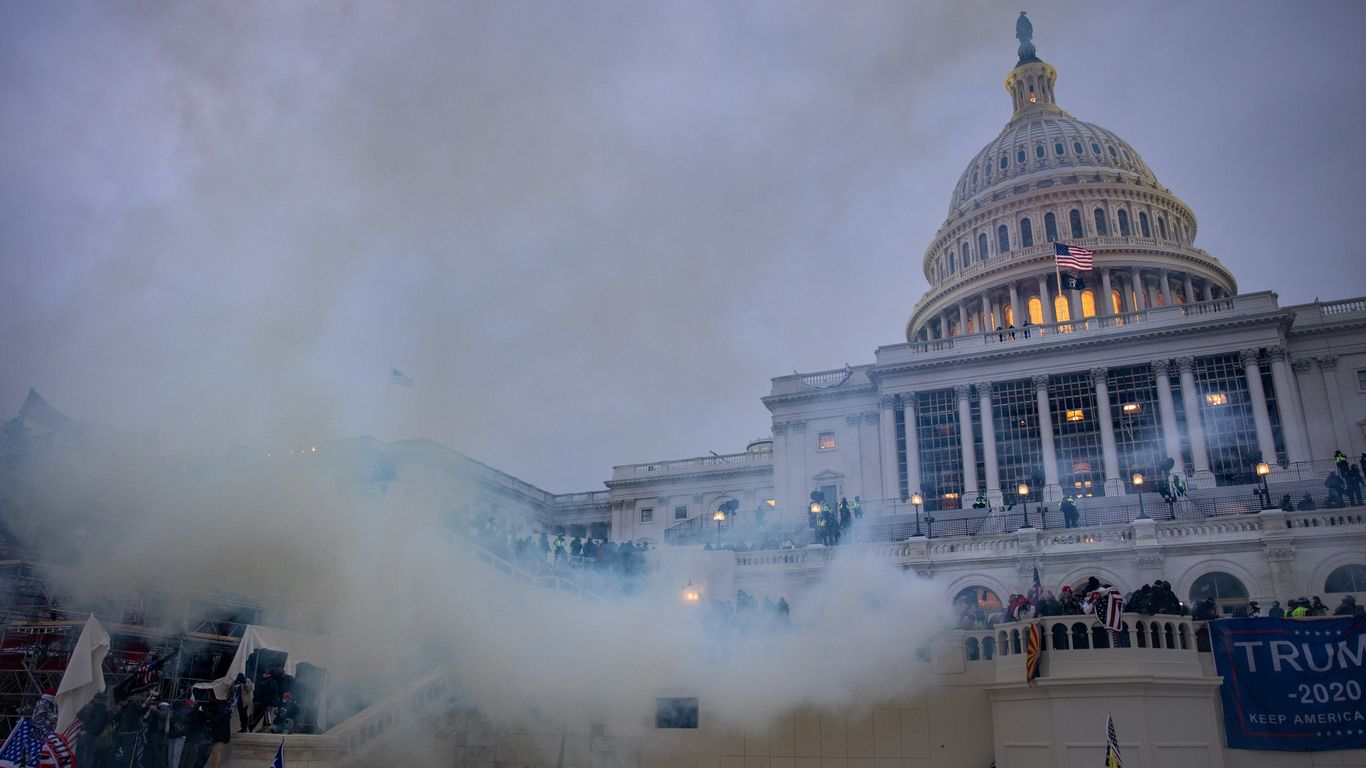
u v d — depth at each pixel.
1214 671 24.19
